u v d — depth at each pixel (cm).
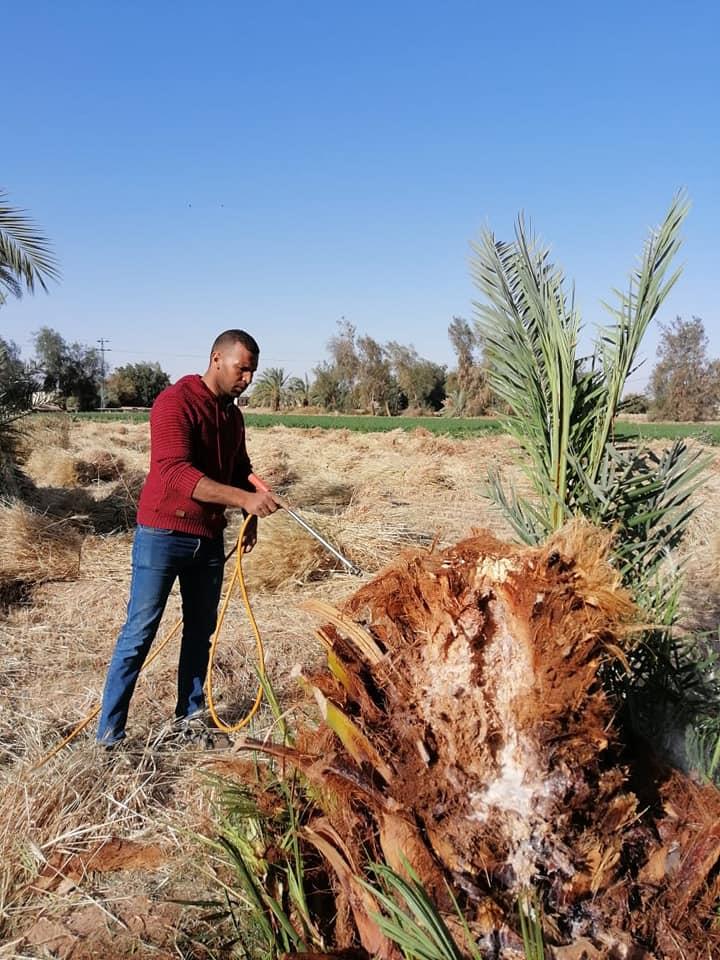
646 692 270
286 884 219
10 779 342
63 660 524
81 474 1405
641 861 193
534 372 306
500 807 185
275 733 369
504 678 192
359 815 200
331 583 716
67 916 271
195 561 399
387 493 1198
